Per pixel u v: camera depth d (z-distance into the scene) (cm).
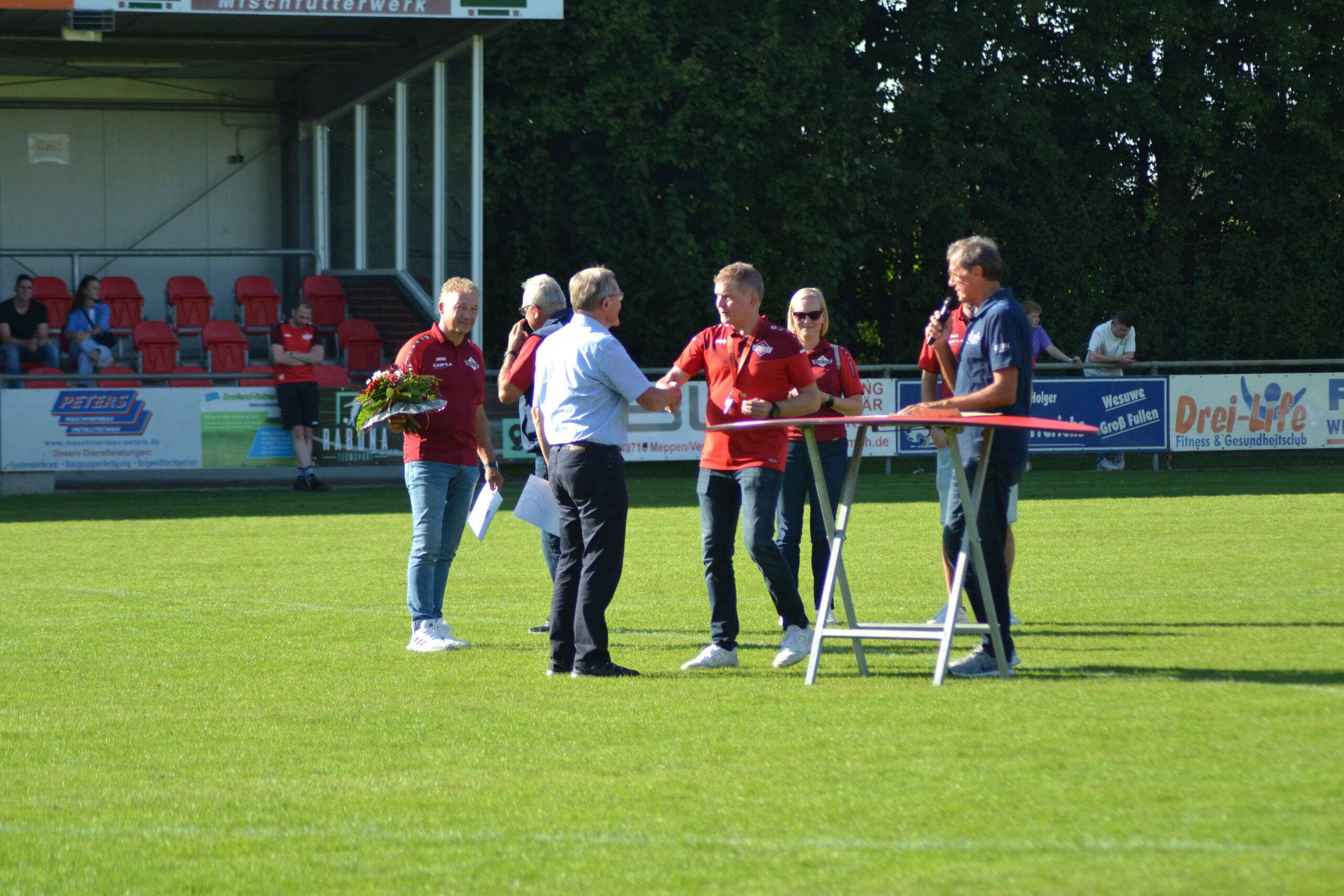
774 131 6456
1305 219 7844
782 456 1905
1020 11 7156
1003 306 1798
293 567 3069
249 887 1088
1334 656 1873
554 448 1859
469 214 5375
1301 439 5534
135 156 6719
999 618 1825
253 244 6888
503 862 1128
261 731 1575
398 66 5744
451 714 1642
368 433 5197
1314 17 7681
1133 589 2541
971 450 1805
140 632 2261
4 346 5472
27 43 5712
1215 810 1196
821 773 1349
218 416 5019
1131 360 5447
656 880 1078
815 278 6650
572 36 6275
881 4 7375
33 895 1082
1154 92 7669
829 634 1781
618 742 1494
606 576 1848
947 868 1081
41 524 3975
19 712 1680
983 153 7181
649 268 6369
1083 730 1477
